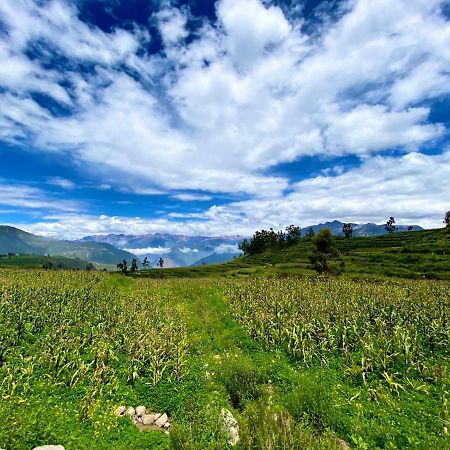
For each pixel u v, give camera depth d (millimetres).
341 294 42250
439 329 24656
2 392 14727
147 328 26016
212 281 70312
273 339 25078
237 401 16891
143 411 15312
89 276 52812
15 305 28172
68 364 17594
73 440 12344
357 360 20516
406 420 14344
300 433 11875
